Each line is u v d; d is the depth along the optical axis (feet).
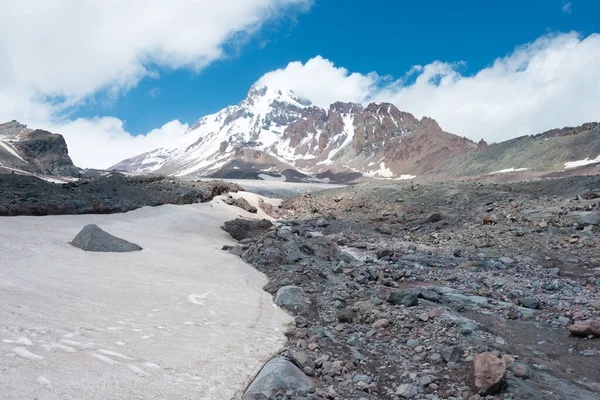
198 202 140.97
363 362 27.76
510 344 32.60
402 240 104.94
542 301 46.93
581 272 62.13
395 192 163.02
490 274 62.95
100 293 33.17
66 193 106.93
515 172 593.42
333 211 163.12
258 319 34.86
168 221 97.71
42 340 21.48
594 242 76.07
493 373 23.49
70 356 20.49
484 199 132.67
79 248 53.57
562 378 26.37
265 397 20.40
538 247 79.30
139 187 136.36
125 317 28.37
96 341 23.04
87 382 18.33
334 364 26.23
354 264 66.95
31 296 28.22
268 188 465.88
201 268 54.29
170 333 27.12
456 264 71.67
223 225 106.73
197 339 27.04
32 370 18.19
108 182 131.44
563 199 113.80
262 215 163.94
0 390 16.02
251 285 49.06
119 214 99.66
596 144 572.92
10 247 44.62
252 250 69.92
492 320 39.27
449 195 144.05
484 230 98.68
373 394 23.09
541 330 36.68
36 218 76.38
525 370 26.27
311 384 23.13
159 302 34.22
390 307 41.32
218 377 22.17
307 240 78.38
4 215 75.15
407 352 30.14
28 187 101.76
